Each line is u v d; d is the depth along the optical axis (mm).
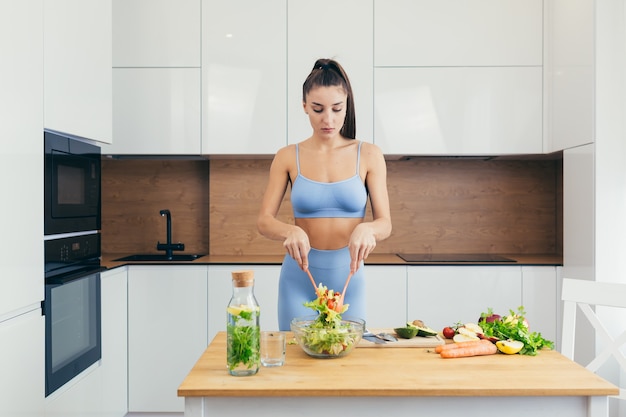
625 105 2971
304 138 3619
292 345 1869
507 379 1493
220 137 3627
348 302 2387
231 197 4051
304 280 2369
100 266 2904
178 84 3613
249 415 1441
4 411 1920
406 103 3619
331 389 1415
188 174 4125
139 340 3486
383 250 4098
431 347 1843
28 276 2090
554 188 4086
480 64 3607
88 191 2727
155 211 4129
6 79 1929
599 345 3002
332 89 2307
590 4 3006
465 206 4102
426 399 1443
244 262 3488
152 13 3611
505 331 1829
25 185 2068
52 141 2314
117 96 3619
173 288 3486
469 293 3492
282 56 3609
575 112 3209
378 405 1441
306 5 3604
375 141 3625
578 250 3201
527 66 3602
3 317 1953
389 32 3607
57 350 2389
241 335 1520
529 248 4098
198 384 1452
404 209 4102
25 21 2076
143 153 3627
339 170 2354
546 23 3588
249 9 3605
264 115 3621
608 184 2980
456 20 3602
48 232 2289
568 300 2158
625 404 3021
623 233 2979
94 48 2773
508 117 3615
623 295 2051
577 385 1444
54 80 2328
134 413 3535
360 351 1787
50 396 2340
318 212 2365
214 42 3613
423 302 3490
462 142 3621
